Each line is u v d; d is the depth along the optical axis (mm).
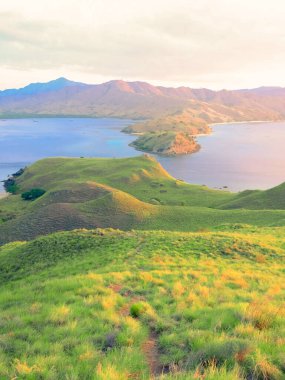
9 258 41438
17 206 158250
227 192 174500
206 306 15133
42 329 12398
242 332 10734
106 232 46969
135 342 11141
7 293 20828
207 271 24922
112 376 8297
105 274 22703
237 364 8250
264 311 12359
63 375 8805
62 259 36562
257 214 91938
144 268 26484
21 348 10750
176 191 177750
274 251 35469
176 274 23219
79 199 147500
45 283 21578
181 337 11289
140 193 173875
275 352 9055
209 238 39344
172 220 105375
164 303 15789
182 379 7734
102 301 15562
